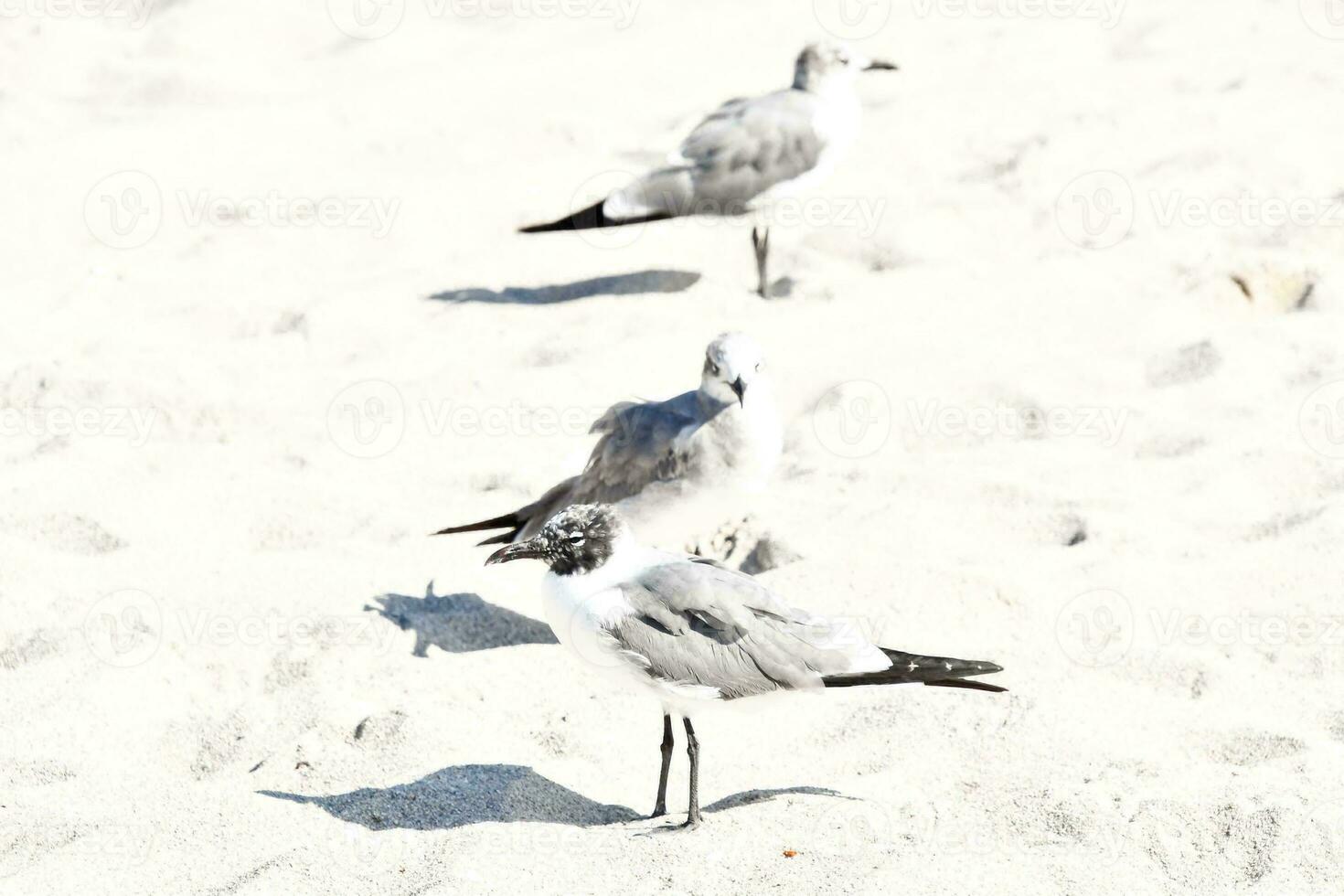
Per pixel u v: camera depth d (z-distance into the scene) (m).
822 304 13.27
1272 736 7.47
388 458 11.02
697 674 6.81
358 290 13.80
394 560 9.62
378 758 7.51
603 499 9.19
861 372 12.02
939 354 12.26
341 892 6.41
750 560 9.84
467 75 19.59
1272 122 16.12
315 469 10.84
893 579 9.10
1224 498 10.07
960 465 10.71
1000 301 13.09
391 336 12.98
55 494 10.23
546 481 10.65
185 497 10.33
